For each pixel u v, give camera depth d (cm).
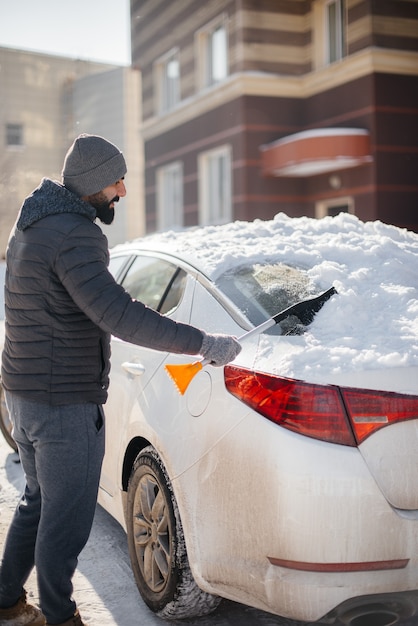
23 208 249
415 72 1285
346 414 232
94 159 249
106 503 354
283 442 233
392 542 228
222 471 251
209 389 265
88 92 2745
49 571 252
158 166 1767
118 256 426
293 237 351
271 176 1429
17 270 246
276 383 240
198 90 1592
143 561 303
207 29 1552
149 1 1780
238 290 302
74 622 258
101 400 257
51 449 248
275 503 232
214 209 1567
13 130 2831
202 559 259
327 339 259
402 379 237
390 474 230
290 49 1430
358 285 298
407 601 234
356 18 1289
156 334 236
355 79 1298
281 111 1429
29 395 246
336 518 226
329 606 228
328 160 1270
